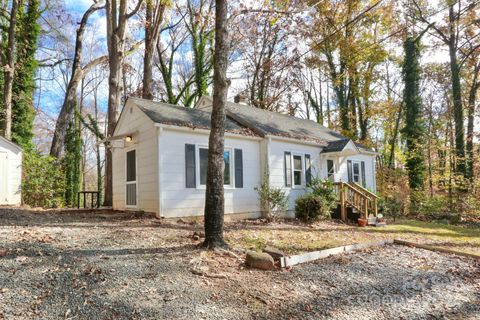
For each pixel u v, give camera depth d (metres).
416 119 18.88
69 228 7.35
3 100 15.09
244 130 11.88
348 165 15.82
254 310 3.83
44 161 14.45
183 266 5.02
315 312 3.92
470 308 4.41
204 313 3.66
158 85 25.52
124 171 11.74
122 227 7.81
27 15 17.47
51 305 3.57
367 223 11.32
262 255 5.39
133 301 3.79
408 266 6.16
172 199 9.54
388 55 22.33
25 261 4.75
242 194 11.35
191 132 10.16
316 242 7.62
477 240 9.10
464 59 19.09
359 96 24.09
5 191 11.88
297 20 20.47
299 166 13.26
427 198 16.67
